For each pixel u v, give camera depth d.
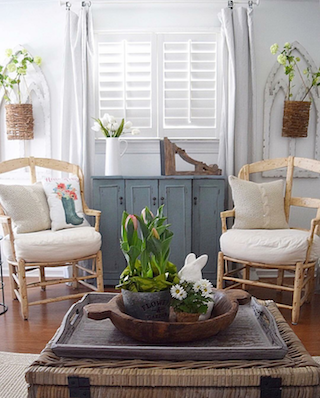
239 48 3.12
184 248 3.03
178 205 3.01
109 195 3.01
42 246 2.45
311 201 2.78
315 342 2.17
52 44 3.28
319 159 3.30
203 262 1.47
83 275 3.20
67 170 3.08
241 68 3.13
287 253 2.37
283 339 1.33
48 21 3.26
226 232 2.67
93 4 3.23
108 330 1.42
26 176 3.38
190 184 2.99
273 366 1.15
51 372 1.13
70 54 3.18
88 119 3.18
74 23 3.14
